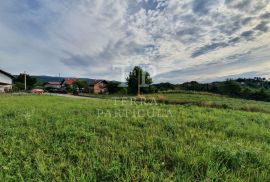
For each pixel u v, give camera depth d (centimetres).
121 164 334
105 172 305
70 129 575
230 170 327
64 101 1744
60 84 7519
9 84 5181
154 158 364
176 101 2009
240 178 295
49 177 297
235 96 3875
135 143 447
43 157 371
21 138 501
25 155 376
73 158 376
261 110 1491
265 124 816
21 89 5741
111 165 325
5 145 430
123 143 462
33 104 1367
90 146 432
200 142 448
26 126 636
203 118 823
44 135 520
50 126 632
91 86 6109
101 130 582
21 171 317
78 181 282
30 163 343
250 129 656
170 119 775
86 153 390
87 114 889
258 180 295
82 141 471
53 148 420
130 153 381
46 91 5362
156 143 447
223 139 509
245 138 546
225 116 957
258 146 458
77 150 405
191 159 348
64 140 488
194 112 1038
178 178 288
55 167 329
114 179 292
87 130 577
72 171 311
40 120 735
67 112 941
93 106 1243
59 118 775
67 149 418
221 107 1580
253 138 557
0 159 348
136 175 304
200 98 2656
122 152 388
